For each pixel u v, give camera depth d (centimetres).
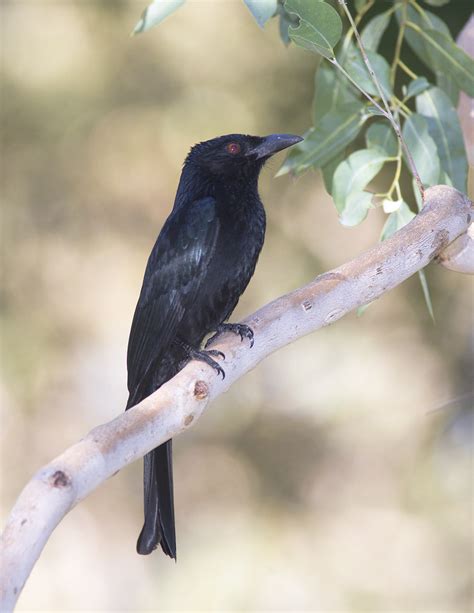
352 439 1518
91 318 1566
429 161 626
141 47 1434
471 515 1318
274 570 1396
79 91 1448
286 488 1533
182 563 1405
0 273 1514
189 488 1564
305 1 527
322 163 688
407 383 1480
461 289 1396
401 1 703
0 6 1446
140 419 444
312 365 1528
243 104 1409
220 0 1409
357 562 1387
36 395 1526
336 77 709
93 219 1540
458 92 702
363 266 517
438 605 1287
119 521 1566
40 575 1505
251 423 1580
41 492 389
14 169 1491
